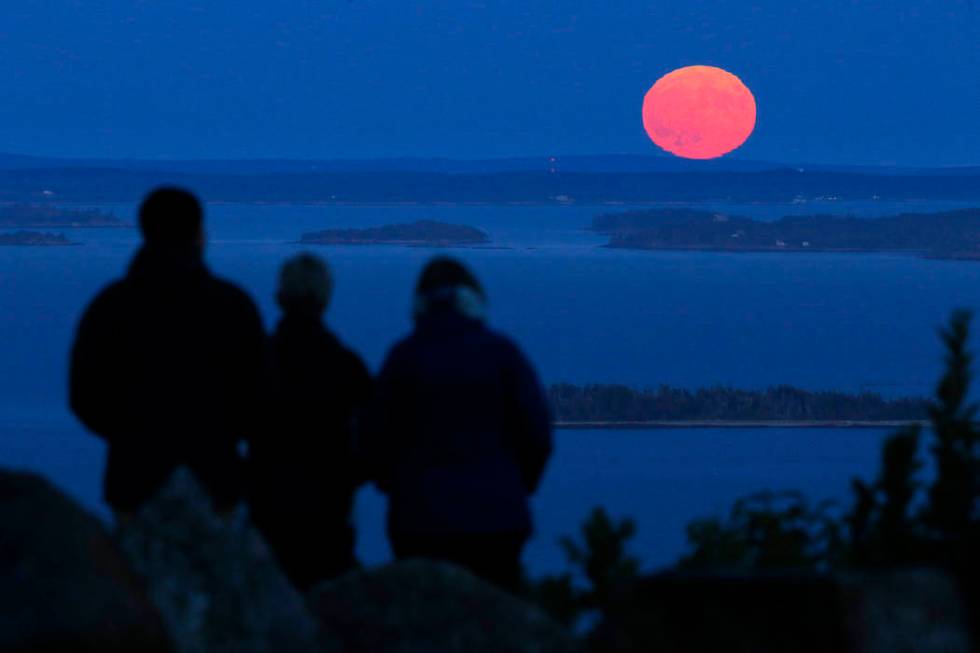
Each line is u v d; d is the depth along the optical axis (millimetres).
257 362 18891
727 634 13625
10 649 11867
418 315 21281
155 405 17875
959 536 19016
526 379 20719
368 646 16453
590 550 21594
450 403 20312
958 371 20609
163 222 18375
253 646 15109
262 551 15961
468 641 16359
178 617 14836
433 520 20000
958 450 20031
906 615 13359
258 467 22500
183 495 15852
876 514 20484
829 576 13430
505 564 20688
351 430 22984
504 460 20625
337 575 23000
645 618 14219
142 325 18016
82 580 12617
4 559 12469
